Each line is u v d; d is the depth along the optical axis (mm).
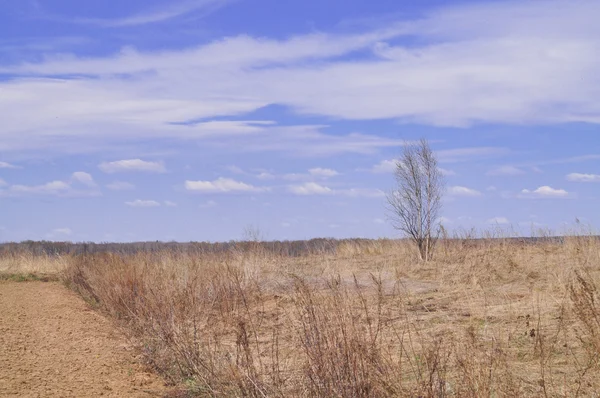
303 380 6883
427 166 20828
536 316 9305
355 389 6180
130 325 12656
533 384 6535
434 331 8672
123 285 14789
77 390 8594
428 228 20047
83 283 22500
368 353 6441
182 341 9266
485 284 12758
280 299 11023
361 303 7730
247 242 20406
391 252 21766
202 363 8453
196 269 13883
